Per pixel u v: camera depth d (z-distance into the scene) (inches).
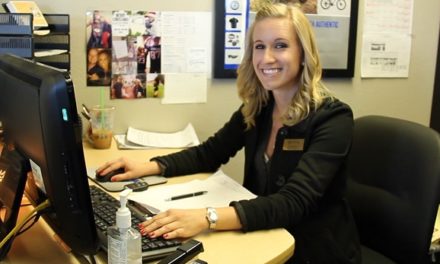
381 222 63.0
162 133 82.7
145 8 78.3
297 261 54.0
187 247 35.9
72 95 30.8
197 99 84.3
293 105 57.1
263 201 46.4
